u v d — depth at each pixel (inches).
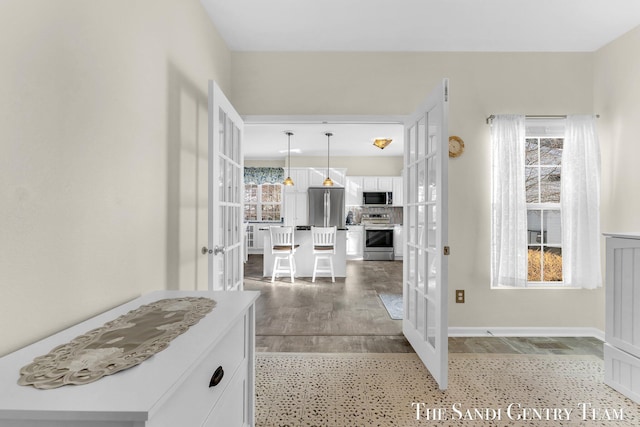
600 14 95.0
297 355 100.5
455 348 106.0
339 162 323.6
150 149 64.1
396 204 322.0
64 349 33.8
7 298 34.9
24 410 23.4
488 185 116.5
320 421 68.8
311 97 117.6
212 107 75.5
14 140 35.5
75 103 44.1
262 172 339.9
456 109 116.6
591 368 92.4
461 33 105.7
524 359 98.0
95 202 48.3
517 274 113.5
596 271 112.3
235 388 46.2
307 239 228.2
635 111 101.9
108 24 51.0
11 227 35.3
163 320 42.4
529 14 95.3
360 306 154.5
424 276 93.2
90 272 47.2
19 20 35.9
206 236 92.5
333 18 97.8
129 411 23.3
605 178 112.8
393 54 117.3
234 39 109.6
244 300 51.7
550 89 116.7
